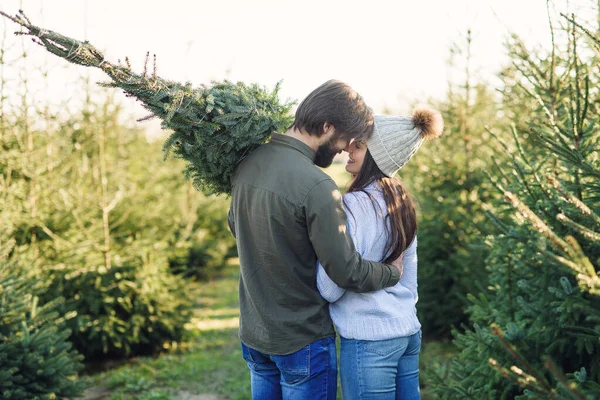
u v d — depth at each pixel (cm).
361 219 203
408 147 208
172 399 436
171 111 192
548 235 158
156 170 791
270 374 220
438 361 468
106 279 523
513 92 387
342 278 190
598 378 240
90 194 548
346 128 200
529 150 360
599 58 247
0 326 346
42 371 337
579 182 255
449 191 545
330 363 205
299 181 192
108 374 493
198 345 574
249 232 204
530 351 264
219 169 213
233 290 815
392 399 205
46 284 478
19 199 507
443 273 530
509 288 298
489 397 272
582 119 246
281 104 219
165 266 584
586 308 200
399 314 206
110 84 197
